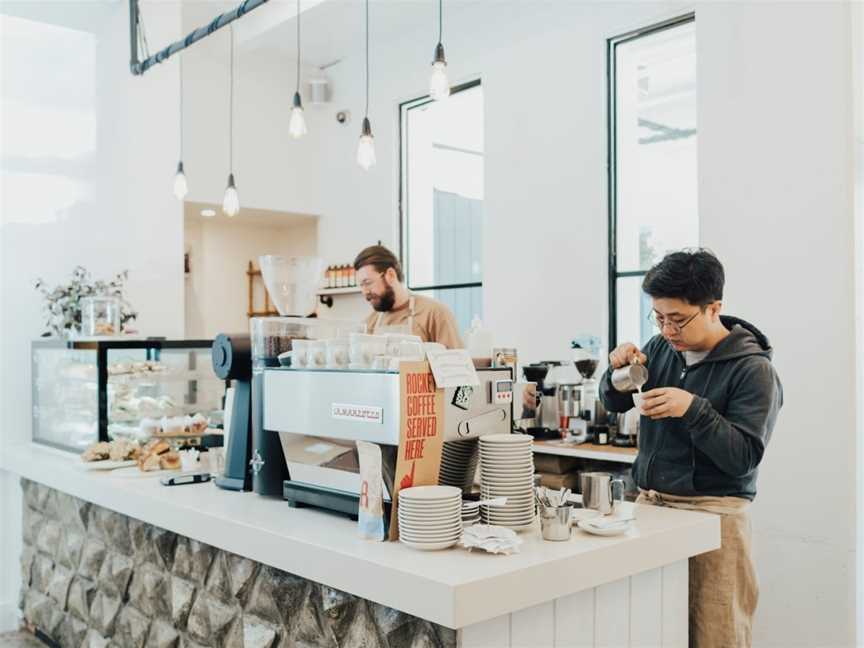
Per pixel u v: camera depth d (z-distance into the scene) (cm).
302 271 262
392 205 605
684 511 205
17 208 432
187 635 246
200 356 374
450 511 170
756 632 344
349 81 644
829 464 324
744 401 198
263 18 582
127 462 312
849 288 323
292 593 199
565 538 176
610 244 462
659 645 191
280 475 238
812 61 337
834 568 321
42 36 443
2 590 419
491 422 206
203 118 592
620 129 462
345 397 197
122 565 287
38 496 365
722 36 367
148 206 482
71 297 424
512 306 512
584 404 402
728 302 362
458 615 142
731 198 362
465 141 565
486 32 533
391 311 389
